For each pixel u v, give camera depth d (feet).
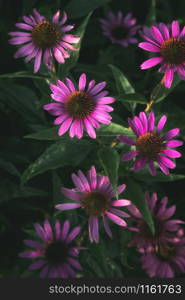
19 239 3.34
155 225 3.03
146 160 2.79
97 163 3.16
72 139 2.97
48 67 3.04
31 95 3.42
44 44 3.04
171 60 2.90
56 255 2.89
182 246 3.04
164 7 4.32
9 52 3.84
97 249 2.96
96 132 2.86
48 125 3.43
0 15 3.96
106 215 2.94
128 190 2.93
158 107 3.25
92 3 3.74
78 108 2.81
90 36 4.14
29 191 3.31
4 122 3.61
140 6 4.48
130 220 3.04
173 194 3.54
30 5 3.67
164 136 2.85
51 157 2.93
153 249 3.01
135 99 2.97
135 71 4.02
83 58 4.14
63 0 3.94
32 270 3.01
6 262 3.23
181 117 3.11
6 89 3.39
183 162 3.51
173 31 2.96
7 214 3.42
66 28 3.10
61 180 3.27
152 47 2.92
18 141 3.43
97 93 2.88
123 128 2.85
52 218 3.08
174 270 3.08
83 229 3.05
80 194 2.94
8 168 3.29
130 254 3.20
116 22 4.19
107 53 3.99
